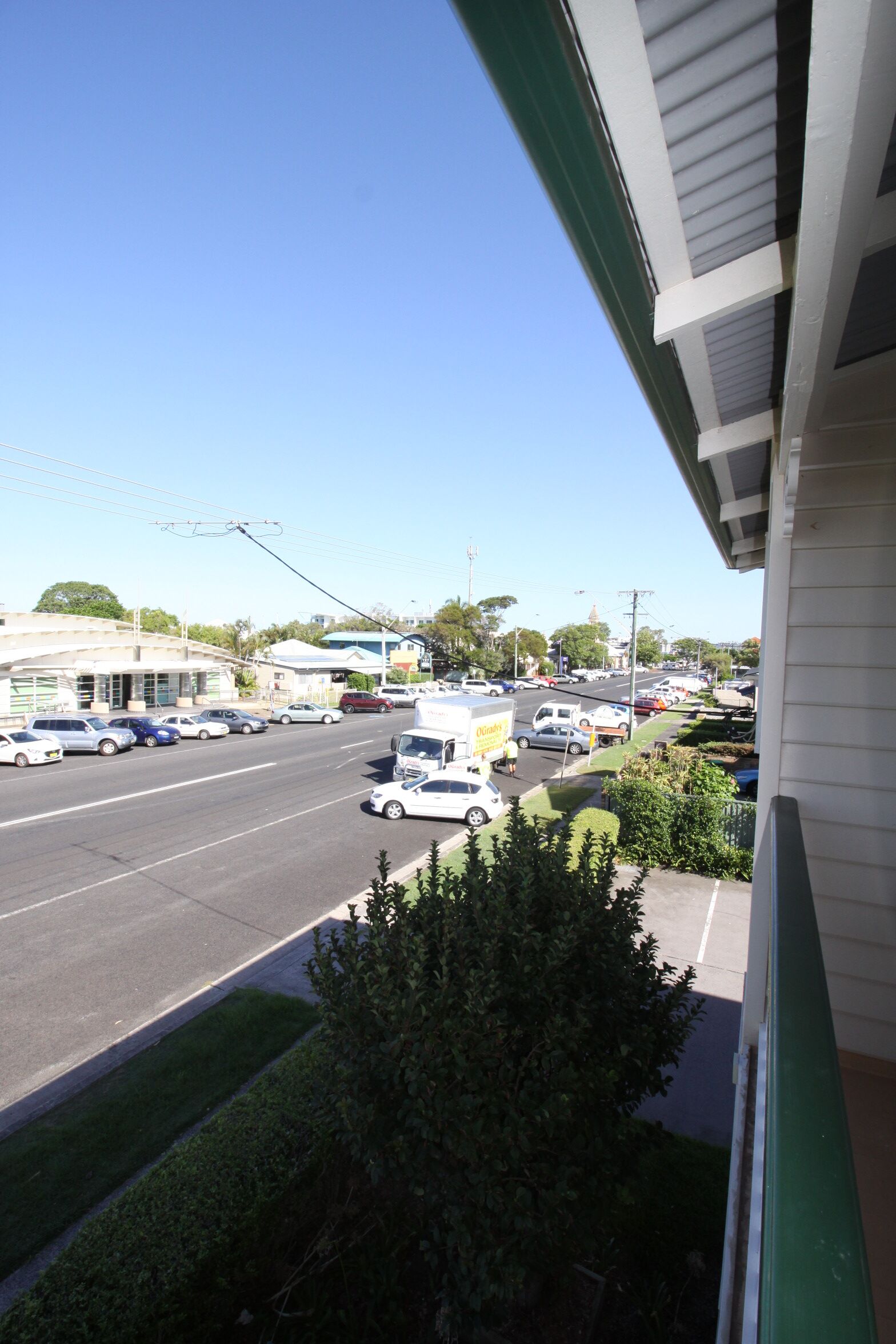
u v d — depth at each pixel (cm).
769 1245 106
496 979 420
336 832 1714
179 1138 620
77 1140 617
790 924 209
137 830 1695
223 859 1478
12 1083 714
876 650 365
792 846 289
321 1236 495
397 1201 512
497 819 1850
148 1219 464
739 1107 380
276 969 975
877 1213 274
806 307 219
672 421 427
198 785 2264
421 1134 390
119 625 4300
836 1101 130
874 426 360
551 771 2697
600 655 10269
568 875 502
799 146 211
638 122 196
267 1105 584
